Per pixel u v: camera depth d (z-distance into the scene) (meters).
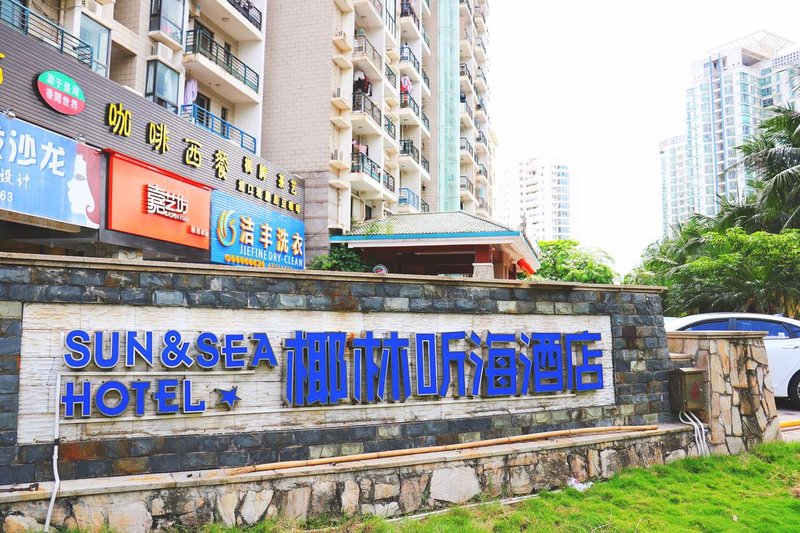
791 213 20.38
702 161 84.06
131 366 4.84
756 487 6.49
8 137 10.08
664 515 5.56
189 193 14.54
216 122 19.55
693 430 7.43
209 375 5.11
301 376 5.44
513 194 144.00
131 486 4.49
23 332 4.53
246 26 19.67
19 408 4.46
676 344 8.16
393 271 21.47
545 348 6.76
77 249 13.30
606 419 7.08
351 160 22.88
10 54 10.20
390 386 5.85
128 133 12.77
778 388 10.82
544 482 6.17
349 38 23.00
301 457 5.34
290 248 19.59
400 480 5.47
